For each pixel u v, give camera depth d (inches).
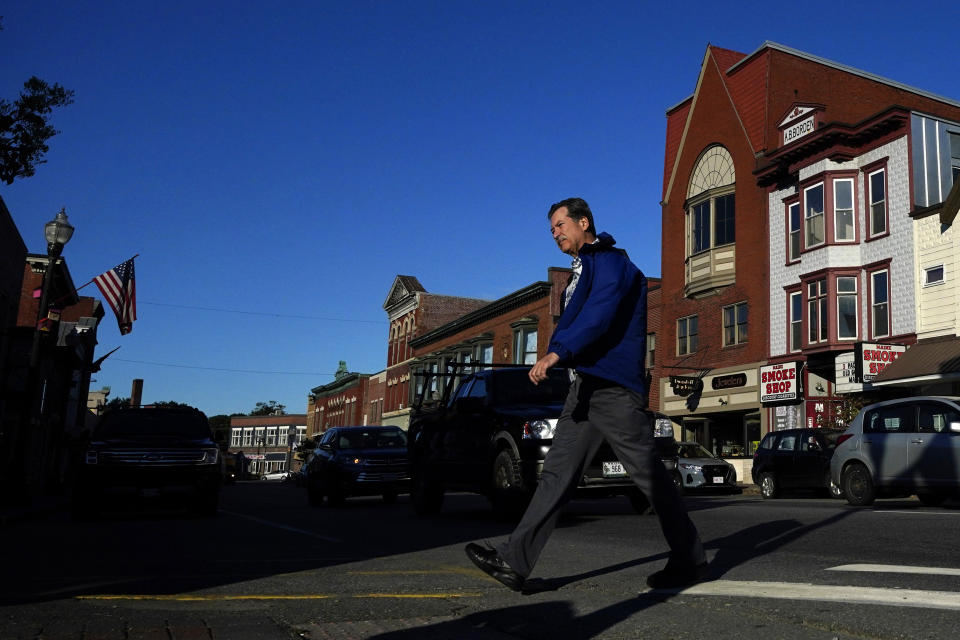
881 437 513.7
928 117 970.1
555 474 159.6
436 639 125.6
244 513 527.2
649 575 177.9
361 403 2758.4
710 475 869.8
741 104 1234.6
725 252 1216.8
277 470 4195.4
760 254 1157.7
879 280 991.0
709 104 1299.2
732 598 150.2
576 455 160.4
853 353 992.9
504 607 148.7
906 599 147.6
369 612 147.7
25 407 614.5
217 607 153.0
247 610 150.2
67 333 1085.8
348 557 249.9
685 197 1341.0
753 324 1158.3
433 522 415.2
